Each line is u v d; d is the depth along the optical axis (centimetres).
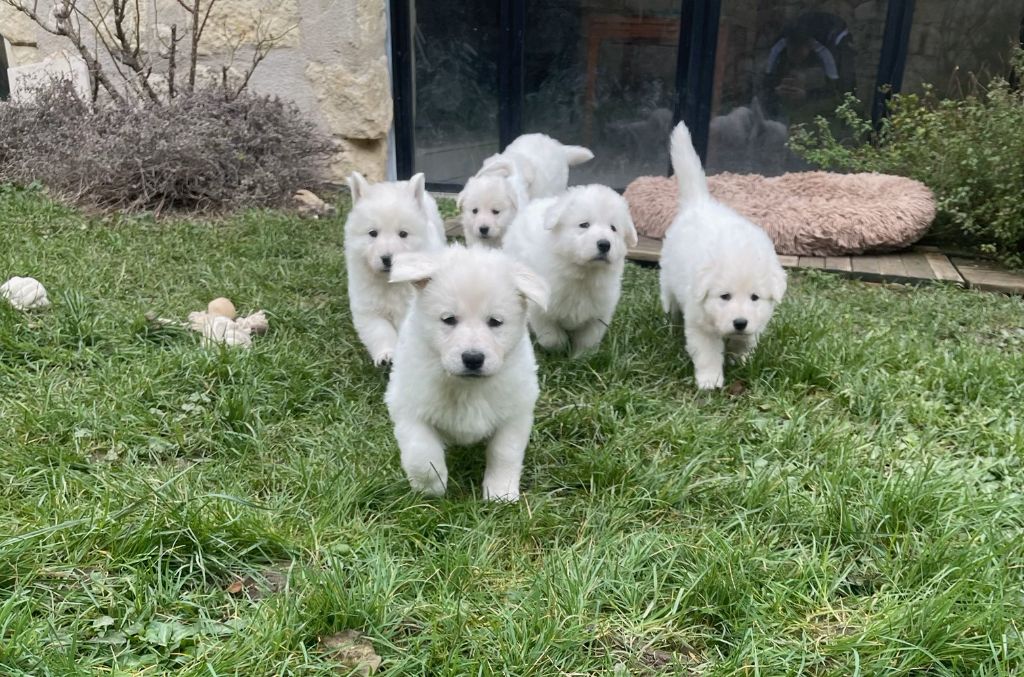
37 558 120
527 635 115
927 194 254
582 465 146
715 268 171
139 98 286
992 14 280
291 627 114
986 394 167
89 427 149
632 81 307
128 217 255
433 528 133
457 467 148
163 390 160
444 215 286
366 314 179
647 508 139
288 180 282
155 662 111
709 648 117
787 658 114
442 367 134
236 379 165
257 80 305
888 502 134
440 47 312
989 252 249
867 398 166
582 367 179
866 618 119
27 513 128
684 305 180
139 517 126
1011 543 126
